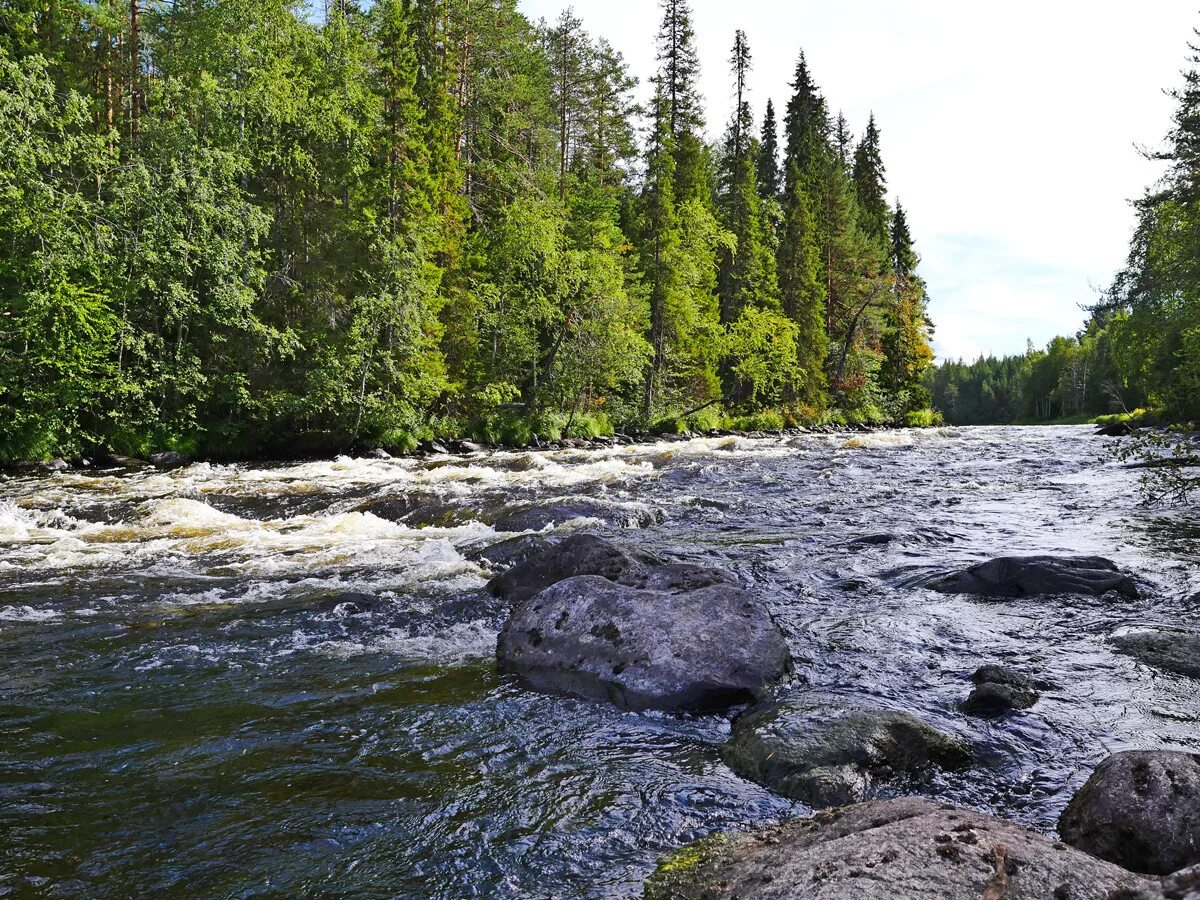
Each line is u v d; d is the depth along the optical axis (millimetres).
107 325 21688
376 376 29422
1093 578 7164
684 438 39719
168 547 9797
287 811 3453
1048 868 2359
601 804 3521
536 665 5273
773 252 60656
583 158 57219
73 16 31219
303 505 13836
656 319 44562
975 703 4516
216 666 5477
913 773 3744
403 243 29578
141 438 23188
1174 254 33906
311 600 7184
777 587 7594
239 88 28250
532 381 37812
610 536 10180
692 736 4344
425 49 35625
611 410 42438
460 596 7262
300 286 28703
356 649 5887
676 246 45844
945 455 23250
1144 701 4633
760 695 4742
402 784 3727
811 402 57094
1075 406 101062
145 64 34281
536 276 36938
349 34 32344
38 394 20453
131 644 5945
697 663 4863
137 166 23344
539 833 3268
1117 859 2859
